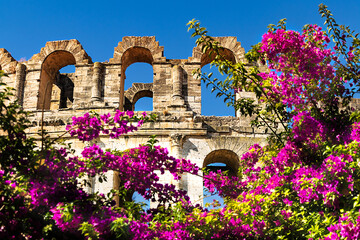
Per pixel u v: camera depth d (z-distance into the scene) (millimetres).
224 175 21453
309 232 16250
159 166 18453
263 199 18078
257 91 18859
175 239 17359
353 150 16828
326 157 18781
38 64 34312
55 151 17375
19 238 15555
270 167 20250
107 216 16500
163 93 32781
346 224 14328
